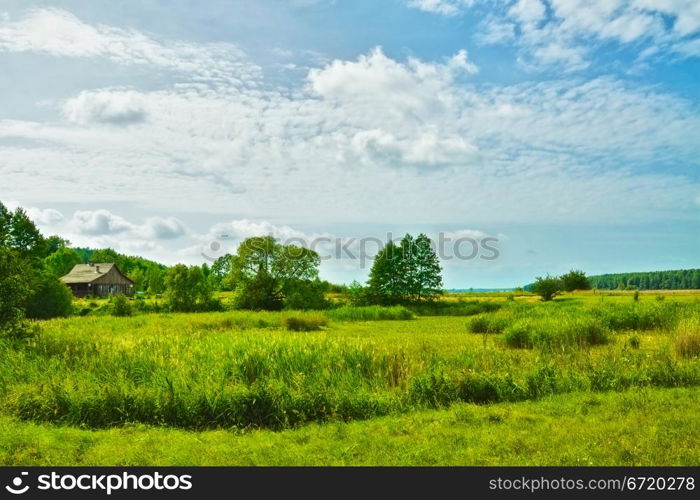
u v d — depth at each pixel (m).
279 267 55.66
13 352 13.67
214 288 64.75
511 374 11.43
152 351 13.52
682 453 6.77
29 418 9.20
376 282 56.25
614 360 12.95
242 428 8.65
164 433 8.31
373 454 7.04
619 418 8.47
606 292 82.75
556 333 17.86
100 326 28.16
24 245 43.44
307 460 6.86
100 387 9.86
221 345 13.57
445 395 10.25
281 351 12.39
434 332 28.36
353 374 11.59
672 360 12.72
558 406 9.45
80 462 6.93
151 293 97.25
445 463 6.66
